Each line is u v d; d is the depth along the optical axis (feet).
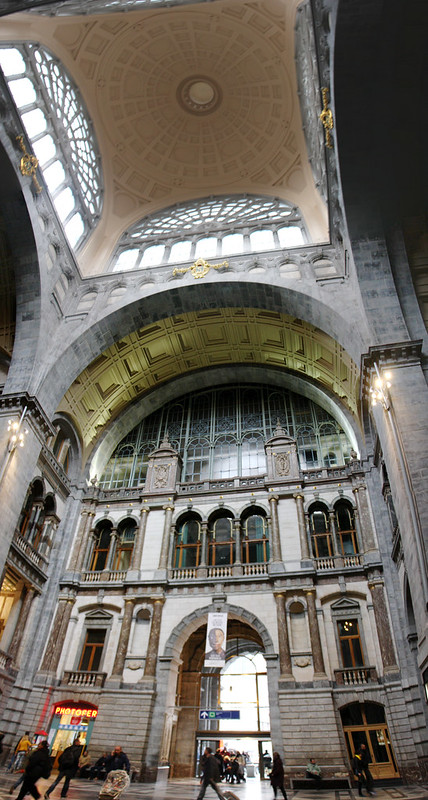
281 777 38.93
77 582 74.02
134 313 78.64
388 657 59.26
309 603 65.00
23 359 67.46
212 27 83.87
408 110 57.16
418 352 52.39
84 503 83.05
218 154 100.32
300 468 81.87
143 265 87.81
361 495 73.10
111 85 89.10
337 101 55.72
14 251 68.49
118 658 65.92
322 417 88.63
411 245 62.08
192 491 80.94
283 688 59.21
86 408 86.58
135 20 80.18
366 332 59.67
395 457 48.85
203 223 94.02
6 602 72.18
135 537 77.82
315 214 86.28
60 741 61.77
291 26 75.31
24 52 66.64
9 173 63.00
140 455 92.32
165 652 65.46
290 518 73.67
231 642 116.37
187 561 75.10
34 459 63.77
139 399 95.35
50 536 76.43
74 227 86.07
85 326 74.79
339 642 63.10
